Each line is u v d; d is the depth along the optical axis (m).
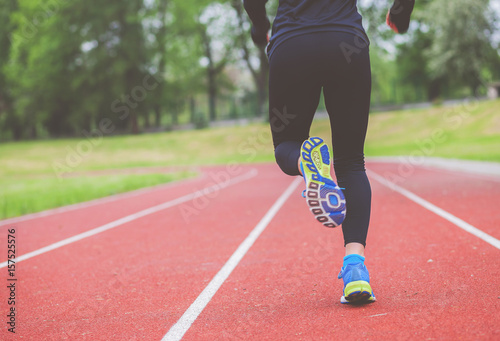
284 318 2.41
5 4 51.12
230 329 2.31
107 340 2.28
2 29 50.69
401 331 2.08
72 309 2.88
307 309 2.54
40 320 2.68
